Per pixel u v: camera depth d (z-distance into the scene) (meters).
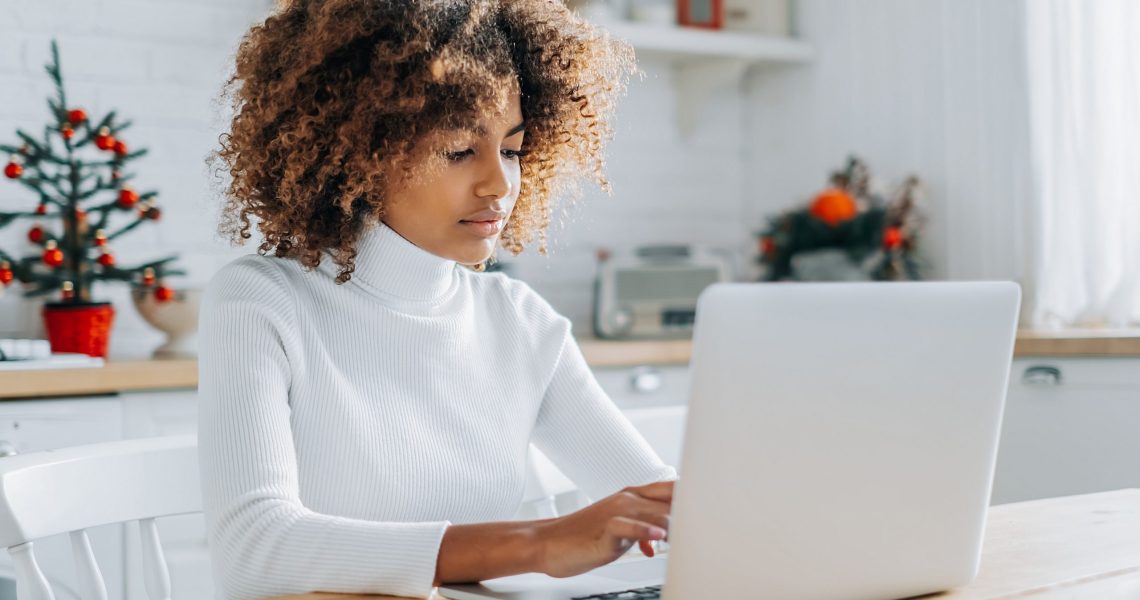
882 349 0.78
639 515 0.88
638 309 2.89
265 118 1.17
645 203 3.25
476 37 1.14
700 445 0.73
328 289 1.17
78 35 2.50
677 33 3.02
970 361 0.82
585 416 1.29
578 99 1.35
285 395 1.05
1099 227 2.54
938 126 2.88
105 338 2.29
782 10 3.26
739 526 0.75
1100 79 2.53
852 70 3.11
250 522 0.92
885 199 2.87
